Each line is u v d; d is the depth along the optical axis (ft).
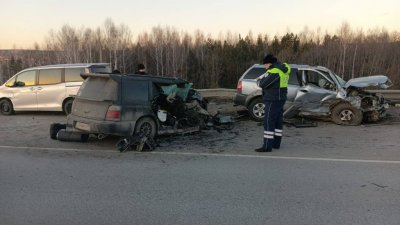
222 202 15.78
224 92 63.87
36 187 17.79
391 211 14.73
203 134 31.65
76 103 27.76
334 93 36.14
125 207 15.28
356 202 15.72
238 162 22.29
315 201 15.85
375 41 215.31
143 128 27.50
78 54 208.23
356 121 35.58
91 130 26.16
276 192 16.98
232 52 223.10
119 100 26.11
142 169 20.81
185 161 22.54
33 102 43.19
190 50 220.02
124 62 207.31
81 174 19.89
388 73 189.06
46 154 24.39
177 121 30.58
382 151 25.23
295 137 30.37
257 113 38.45
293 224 13.58
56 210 14.99
